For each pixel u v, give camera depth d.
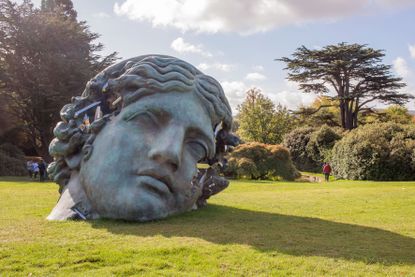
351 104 52.94
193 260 6.02
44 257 6.07
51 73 38.84
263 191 17.92
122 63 10.62
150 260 5.96
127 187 9.02
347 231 8.36
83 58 40.91
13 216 9.90
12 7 38.97
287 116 56.81
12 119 39.75
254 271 5.59
